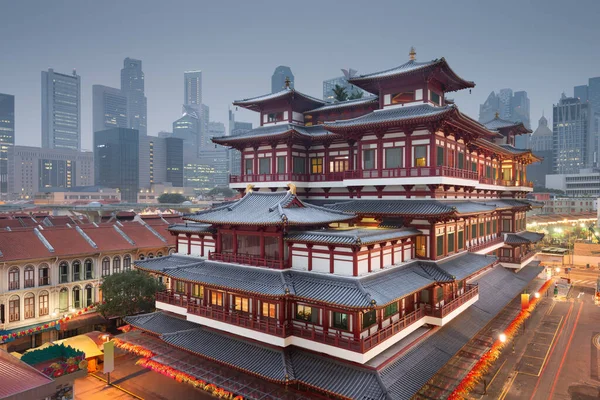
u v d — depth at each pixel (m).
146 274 64.31
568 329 71.00
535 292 82.25
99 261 69.75
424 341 43.19
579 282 109.38
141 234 80.56
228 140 63.81
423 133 48.53
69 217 116.88
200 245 54.94
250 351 41.69
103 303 61.41
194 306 46.97
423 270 45.66
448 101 68.25
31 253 61.59
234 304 45.38
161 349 49.06
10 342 58.03
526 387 49.84
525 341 65.19
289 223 40.72
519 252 80.62
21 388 29.88
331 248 40.06
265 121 67.31
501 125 85.12
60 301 64.31
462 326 49.25
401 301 43.84
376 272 40.22
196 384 43.22
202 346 44.34
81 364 36.28
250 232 45.41
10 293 58.28
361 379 35.56
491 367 54.97
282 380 36.44
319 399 37.81
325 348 37.19
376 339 36.72
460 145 56.09
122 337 53.16
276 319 41.19
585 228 166.00
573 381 51.38
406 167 48.84
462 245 55.53
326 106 65.25
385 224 50.09
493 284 66.00
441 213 44.25
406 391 34.88
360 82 55.88
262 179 62.09
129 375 52.22
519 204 79.00
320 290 37.88
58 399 34.59
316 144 62.44
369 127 50.25
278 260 43.06
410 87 53.09
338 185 57.50
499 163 80.50
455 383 42.94
